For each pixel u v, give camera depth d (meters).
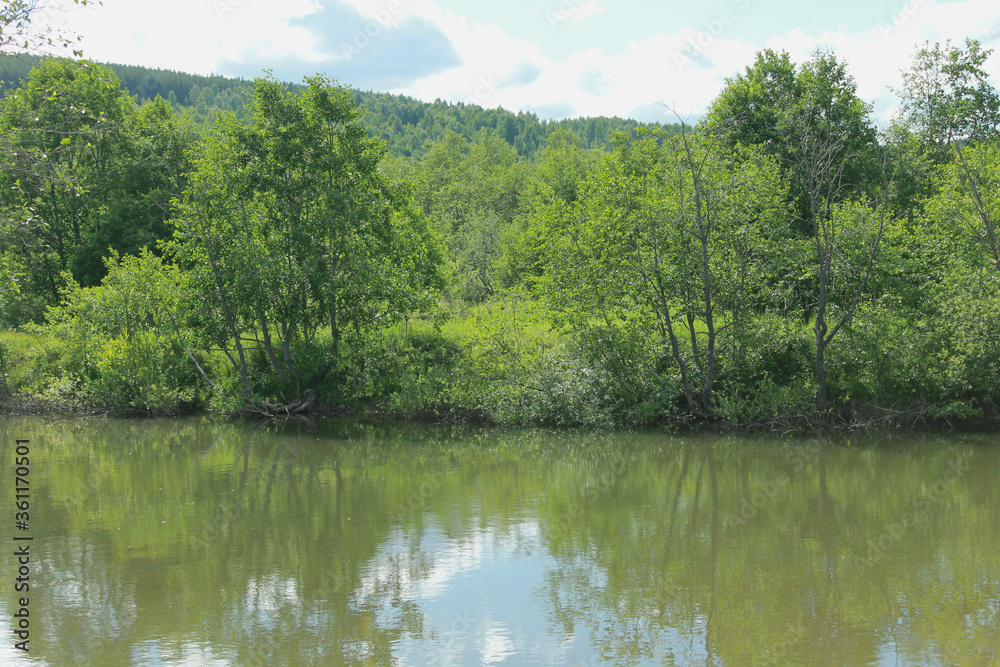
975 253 21.59
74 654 8.30
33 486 16.22
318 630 8.95
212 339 24.92
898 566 10.99
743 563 11.21
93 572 10.90
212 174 24.03
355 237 24.36
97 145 37.59
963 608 9.47
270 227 24.36
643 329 22.91
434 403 24.00
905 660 8.07
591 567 11.11
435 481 16.77
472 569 11.02
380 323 25.47
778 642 8.56
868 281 22.30
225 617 9.33
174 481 16.69
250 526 13.20
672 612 9.47
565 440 21.19
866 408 21.69
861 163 30.44
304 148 23.70
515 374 23.41
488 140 96.69
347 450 20.14
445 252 33.03
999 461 17.75
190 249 24.11
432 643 8.58
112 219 39.53
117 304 25.59
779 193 23.02
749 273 21.91
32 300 36.78
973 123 30.77
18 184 11.78
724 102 32.38
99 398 25.44
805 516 13.67
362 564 11.27
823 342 20.98
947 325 20.66
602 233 22.17
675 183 21.75
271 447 20.50
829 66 31.92
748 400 21.86
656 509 14.27
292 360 24.97
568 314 23.02
